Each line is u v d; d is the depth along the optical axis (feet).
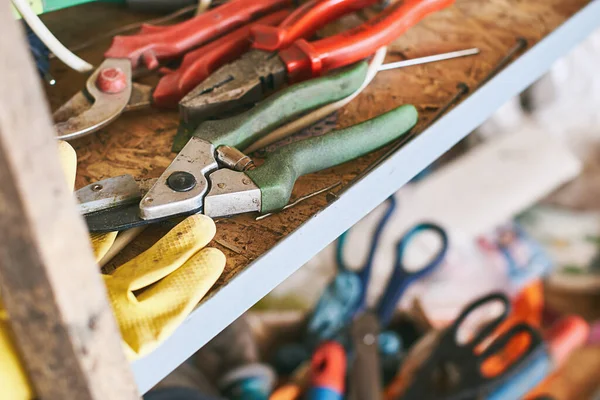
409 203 3.52
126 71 1.81
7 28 0.77
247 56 1.84
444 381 2.58
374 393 2.44
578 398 3.63
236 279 1.39
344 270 2.94
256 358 2.89
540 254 3.53
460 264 3.34
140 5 2.15
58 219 0.89
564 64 3.64
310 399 2.45
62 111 1.73
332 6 1.95
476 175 3.66
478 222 3.48
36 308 0.97
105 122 1.69
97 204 1.44
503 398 2.55
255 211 1.52
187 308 1.28
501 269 3.40
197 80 1.82
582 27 2.20
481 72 1.95
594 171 3.95
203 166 1.52
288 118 1.73
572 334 2.75
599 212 3.92
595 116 3.84
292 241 1.48
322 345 2.60
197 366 2.76
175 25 1.95
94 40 2.03
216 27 1.95
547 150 3.72
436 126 1.77
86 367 1.04
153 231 1.50
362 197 1.63
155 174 1.64
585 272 3.75
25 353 1.09
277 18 2.00
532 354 2.60
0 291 0.98
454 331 2.66
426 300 3.20
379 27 1.86
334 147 1.59
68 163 1.44
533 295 3.47
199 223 1.40
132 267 1.34
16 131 0.80
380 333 2.89
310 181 1.62
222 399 2.46
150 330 1.24
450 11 2.18
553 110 3.84
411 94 1.88
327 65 1.82
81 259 0.95
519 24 2.11
